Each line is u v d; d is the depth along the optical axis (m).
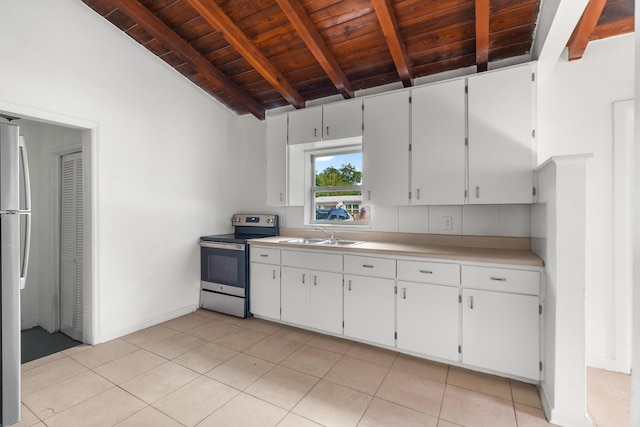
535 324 2.06
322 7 2.46
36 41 2.35
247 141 4.10
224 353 2.61
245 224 3.94
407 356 2.55
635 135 0.73
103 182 2.79
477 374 2.28
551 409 1.78
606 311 2.31
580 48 2.28
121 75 2.90
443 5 2.32
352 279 2.74
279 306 3.17
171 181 3.36
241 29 2.78
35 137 3.34
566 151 2.41
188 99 3.54
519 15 2.30
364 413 1.88
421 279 2.43
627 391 2.06
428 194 2.66
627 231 2.26
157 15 2.76
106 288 2.82
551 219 1.86
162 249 3.28
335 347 2.72
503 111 2.39
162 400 1.99
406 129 2.76
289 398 2.02
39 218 3.37
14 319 1.79
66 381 2.19
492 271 2.18
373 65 3.00
